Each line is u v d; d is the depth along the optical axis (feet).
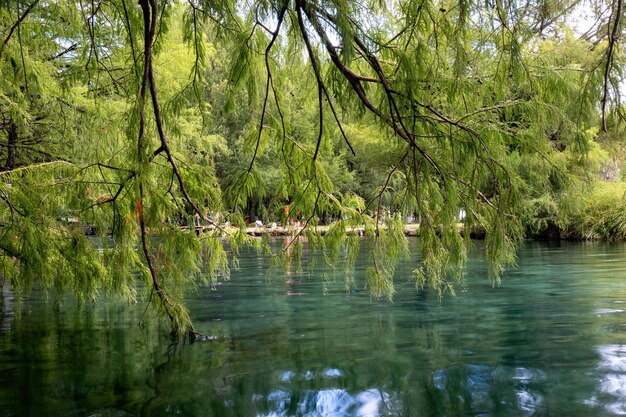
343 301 17.15
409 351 10.82
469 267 25.75
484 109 8.09
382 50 8.29
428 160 8.39
